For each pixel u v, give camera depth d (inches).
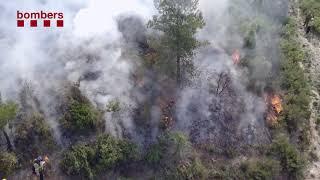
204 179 995.3
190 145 1013.2
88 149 936.9
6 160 892.0
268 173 1017.5
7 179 898.1
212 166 1015.0
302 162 1064.2
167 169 979.3
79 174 929.5
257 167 1023.0
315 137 1151.6
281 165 1054.4
